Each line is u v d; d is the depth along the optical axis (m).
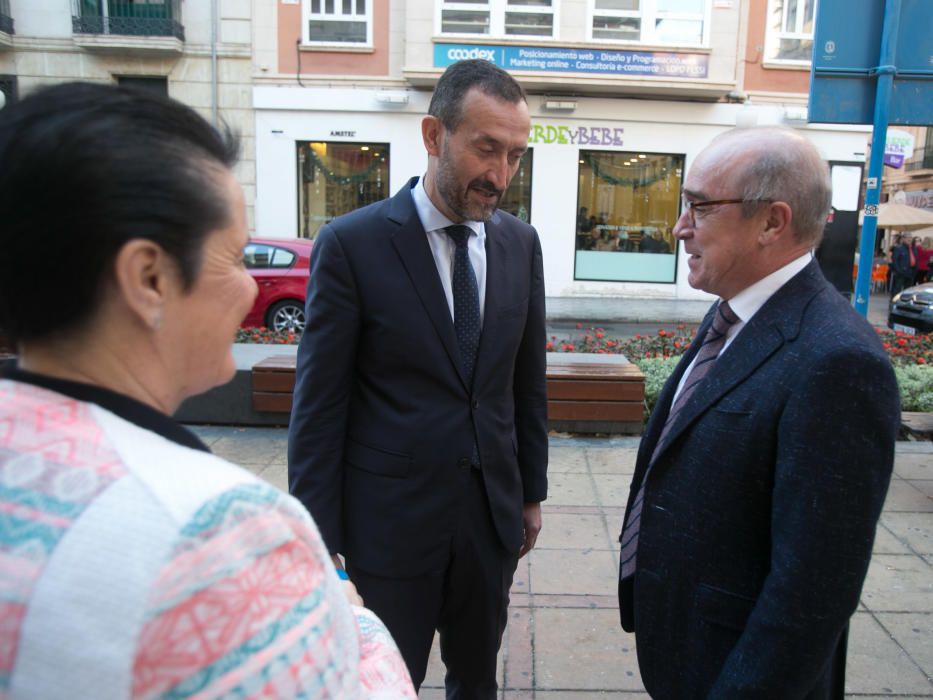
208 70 13.59
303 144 13.98
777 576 1.11
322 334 1.67
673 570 1.33
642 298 14.36
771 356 1.23
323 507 1.67
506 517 1.81
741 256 1.30
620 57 13.37
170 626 0.54
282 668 0.59
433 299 1.68
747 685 1.11
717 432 1.25
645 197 14.30
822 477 1.09
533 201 14.12
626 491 4.11
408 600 1.72
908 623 2.74
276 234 14.10
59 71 13.47
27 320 0.63
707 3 13.34
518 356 1.96
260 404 5.13
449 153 1.58
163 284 0.65
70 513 0.56
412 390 1.70
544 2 13.41
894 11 4.41
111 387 0.66
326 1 13.48
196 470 0.61
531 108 13.83
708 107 13.85
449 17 13.38
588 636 2.68
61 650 0.53
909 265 18.17
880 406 1.09
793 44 13.70
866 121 4.66
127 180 0.61
